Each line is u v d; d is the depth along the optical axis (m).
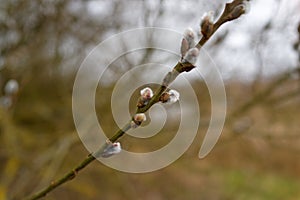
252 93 3.08
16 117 3.44
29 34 3.08
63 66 3.24
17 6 3.02
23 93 3.34
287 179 6.06
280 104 3.18
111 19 3.07
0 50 3.00
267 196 5.46
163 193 4.74
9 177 2.84
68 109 3.35
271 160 5.34
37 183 3.05
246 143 3.85
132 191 4.03
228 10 0.90
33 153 3.15
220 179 5.02
